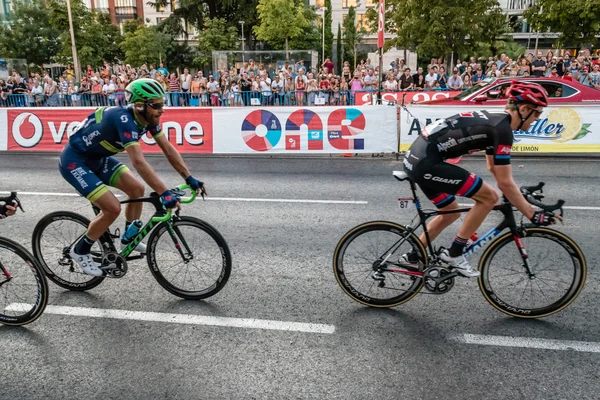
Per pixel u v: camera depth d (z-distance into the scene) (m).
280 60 21.64
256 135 9.40
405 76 15.26
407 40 21.41
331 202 6.17
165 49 36.28
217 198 6.41
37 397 2.49
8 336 3.08
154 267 3.57
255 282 3.83
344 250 3.40
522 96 2.84
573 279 3.21
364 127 9.17
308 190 6.79
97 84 16.98
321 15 47.06
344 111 9.16
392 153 9.56
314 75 17.83
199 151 9.59
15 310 3.26
